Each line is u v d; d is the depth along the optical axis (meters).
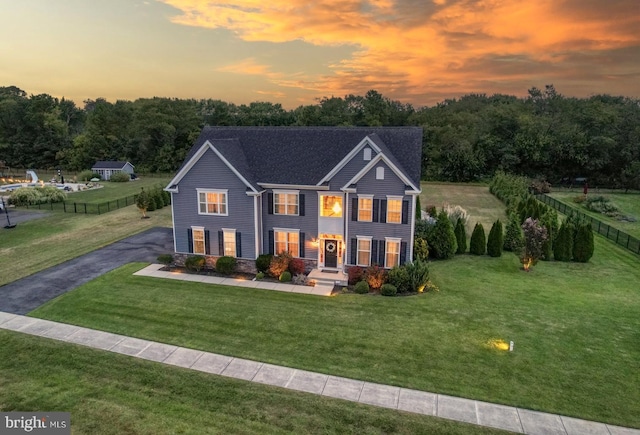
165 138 88.62
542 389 13.77
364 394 13.55
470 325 18.27
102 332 17.67
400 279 22.22
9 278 24.02
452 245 28.64
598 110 72.06
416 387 13.91
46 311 19.67
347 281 23.59
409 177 24.20
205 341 16.94
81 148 91.44
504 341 16.81
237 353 16.02
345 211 24.34
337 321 18.70
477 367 15.03
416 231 29.95
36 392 13.48
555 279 24.70
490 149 73.81
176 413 12.49
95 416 12.30
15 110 96.38
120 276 24.61
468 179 72.56
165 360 15.51
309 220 25.25
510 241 31.14
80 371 14.74
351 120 93.62
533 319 18.89
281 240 25.98
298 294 22.08
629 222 42.00
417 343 16.72
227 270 25.05
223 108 99.38
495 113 77.81
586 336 17.27
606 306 20.45
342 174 24.28
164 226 37.69
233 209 25.45
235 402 13.06
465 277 24.89
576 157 67.94
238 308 20.16
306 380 14.30
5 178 77.56
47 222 39.00
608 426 12.09
